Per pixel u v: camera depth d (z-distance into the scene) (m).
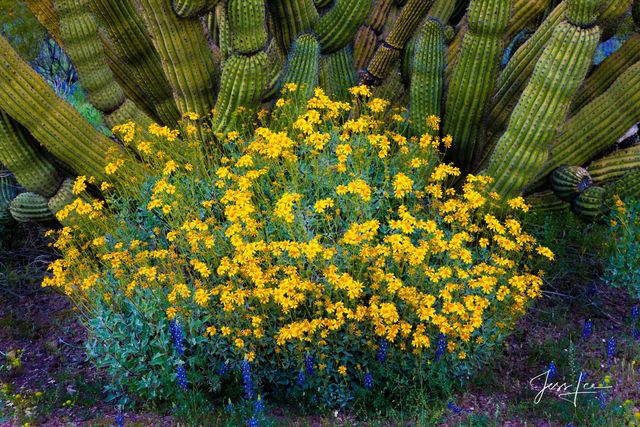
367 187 3.88
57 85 9.66
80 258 5.02
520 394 4.11
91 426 3.88
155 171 5.07
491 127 5.99
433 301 3.64
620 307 5.11
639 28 5.77
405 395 3.96
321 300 3.88
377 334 3.72
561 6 5.62
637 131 6.34
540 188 5.97
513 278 3.91
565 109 4.95
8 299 5.66
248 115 5.37
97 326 4.05
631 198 5.49
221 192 4.67
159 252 3.95
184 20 5.26
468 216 4.13
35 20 8.91
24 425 3.75
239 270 3.83
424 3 6.35
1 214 6.28
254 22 4.96
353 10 5.59
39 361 4.87
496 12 4.97
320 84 6.07
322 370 3.78
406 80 6.58
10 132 5.34
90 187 5.80
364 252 3.74
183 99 5.60
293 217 3.89
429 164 5.06
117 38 5.71
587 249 5.71
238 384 4.07
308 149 4.50
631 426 3.62
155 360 3.89
